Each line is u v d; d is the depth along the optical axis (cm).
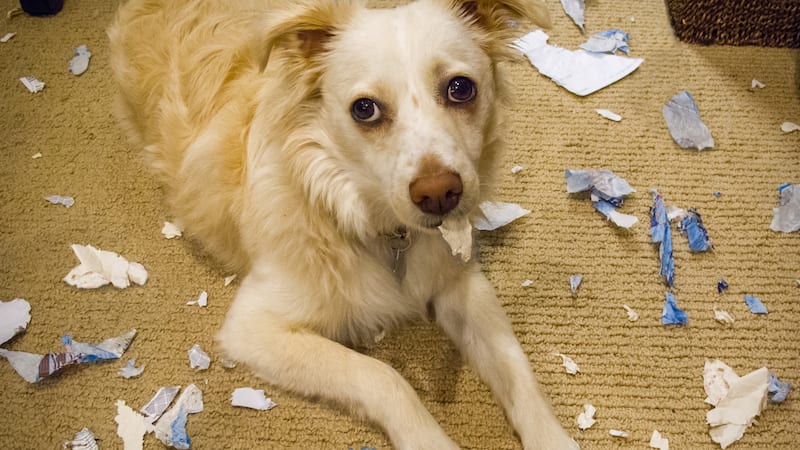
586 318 108
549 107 124
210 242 111
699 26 130
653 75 127
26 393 104
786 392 102
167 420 101
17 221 115
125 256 112
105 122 123
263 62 95
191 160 108
